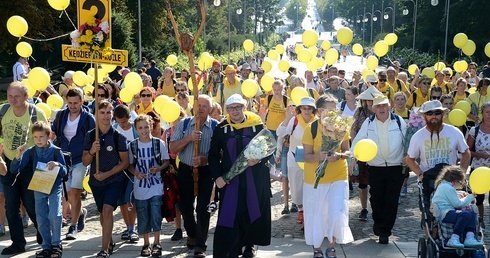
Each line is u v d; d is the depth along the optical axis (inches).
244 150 279.9
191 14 2645.2
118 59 323.6
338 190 298.5
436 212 269.4
